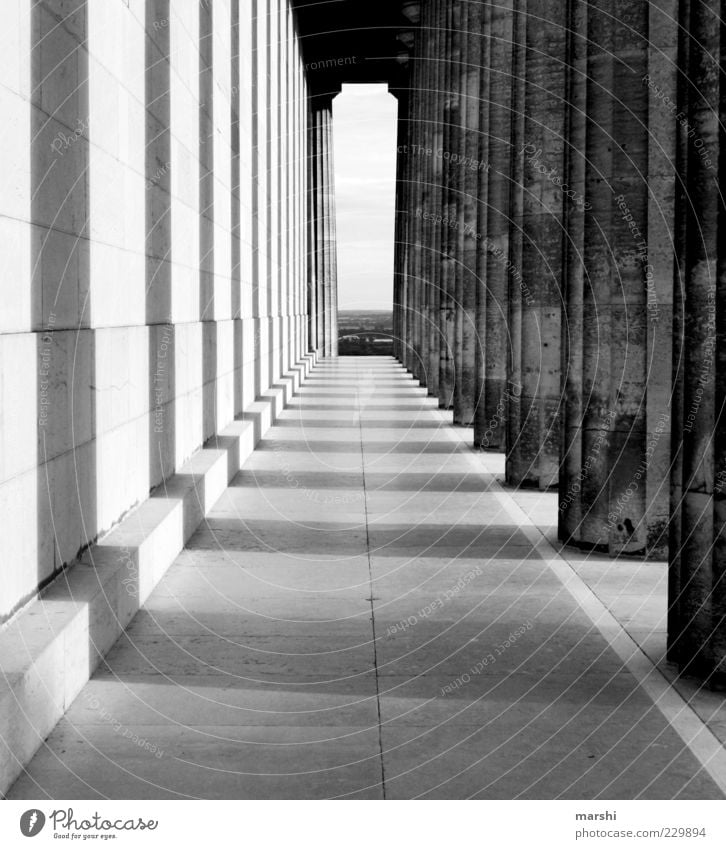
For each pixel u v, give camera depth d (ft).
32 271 26.43
